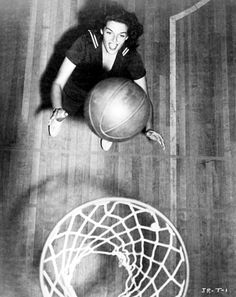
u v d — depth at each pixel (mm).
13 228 2641
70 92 2838
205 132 2898
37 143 2789
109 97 2385
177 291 2609
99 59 2852
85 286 2574
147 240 2527
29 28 2977
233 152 2867
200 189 2799
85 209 2707
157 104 2920
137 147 2846
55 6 3014
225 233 2729
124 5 3037
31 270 2574
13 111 2828
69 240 2646
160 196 2777
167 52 3010
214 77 2998
